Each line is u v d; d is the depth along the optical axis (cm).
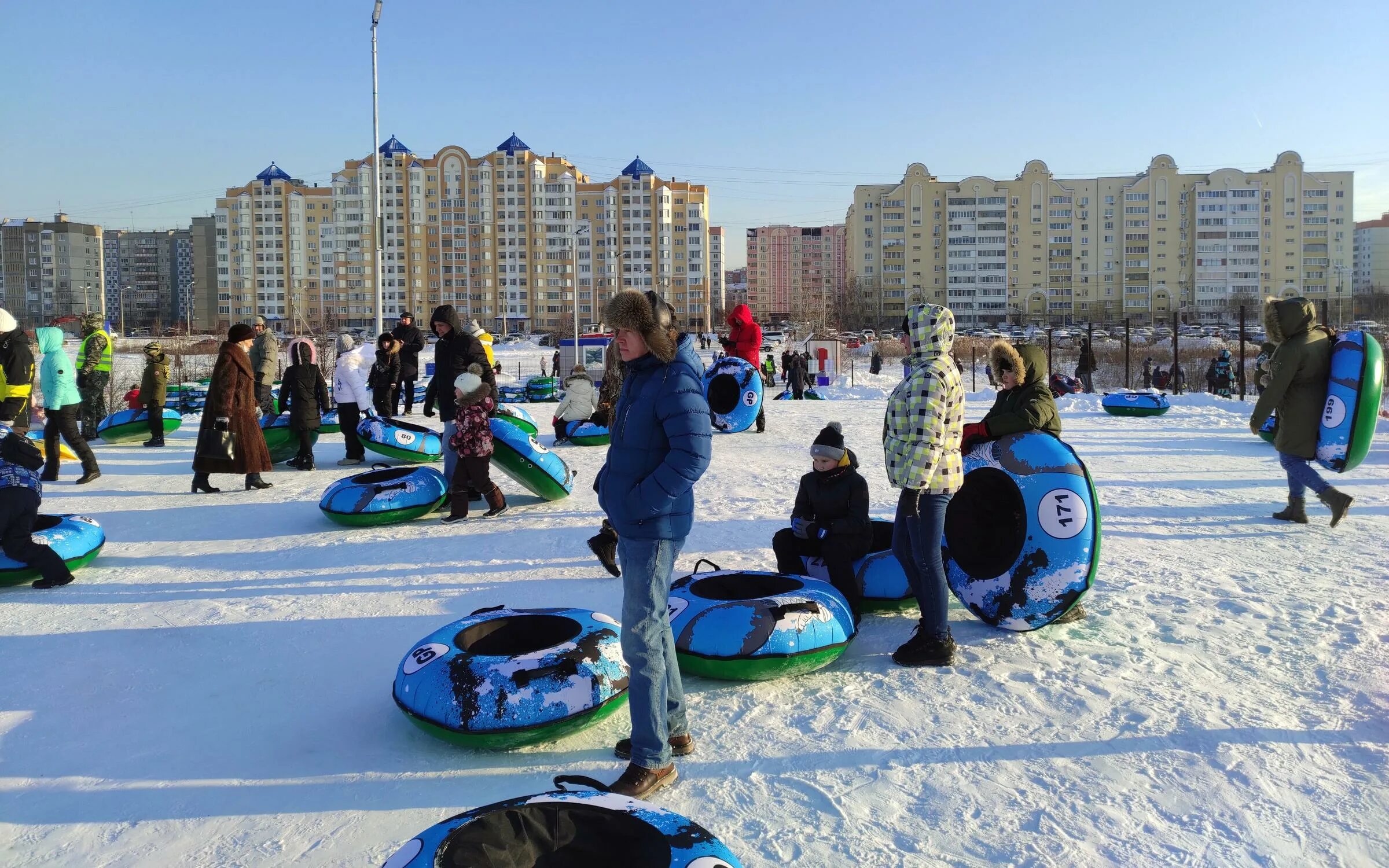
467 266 11544
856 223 12325
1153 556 666
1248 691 410
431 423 1590
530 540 725
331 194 11581
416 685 370
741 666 421
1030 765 346
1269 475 1055
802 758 355
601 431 1336
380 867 285
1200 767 340
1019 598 482
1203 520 795
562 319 10031
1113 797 321
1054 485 480
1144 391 1844
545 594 577
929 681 430
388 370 1504
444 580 614
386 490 794
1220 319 11600
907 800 322
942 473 439
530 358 5581
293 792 336
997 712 394
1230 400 2056
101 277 15400
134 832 310
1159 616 519
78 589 611
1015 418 500
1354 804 312
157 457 1270
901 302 12212
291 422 1138
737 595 486
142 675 455
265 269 11644
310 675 453
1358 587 571
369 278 11606
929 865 282
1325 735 364
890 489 953
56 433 1057
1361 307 11750
